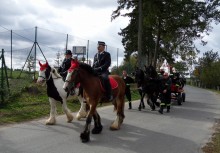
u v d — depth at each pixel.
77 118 12.72
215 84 69.62
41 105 15.39
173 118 14.39
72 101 17.34
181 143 9.76
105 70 10.38
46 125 11.48
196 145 9.60
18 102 15.55
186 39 35.06
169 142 9.80
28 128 10.84
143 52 41.38
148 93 16.56
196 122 13.63
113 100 10.92
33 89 17.61
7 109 13.91
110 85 10.27
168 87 15.98
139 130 11.36
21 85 18.25
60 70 12.66
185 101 23.20
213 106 20.34
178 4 31.77
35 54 21.25
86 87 9.67
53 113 11.70
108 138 9.93
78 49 21.81
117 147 8.95
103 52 10.54
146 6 30.91
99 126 10.53
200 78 78.06
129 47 40.72
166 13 32.09
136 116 14.51
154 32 36.00
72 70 9.53
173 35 34.03
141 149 8.86
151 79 16.36
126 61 43.41
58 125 11.56
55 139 9.49
